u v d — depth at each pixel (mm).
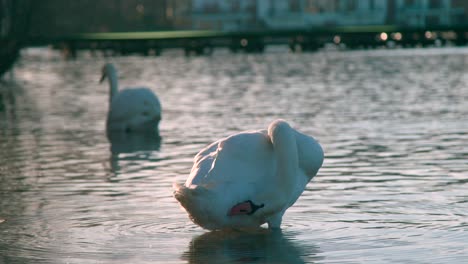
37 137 21266
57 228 11492
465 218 11586
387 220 11578
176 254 10180
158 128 22531
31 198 13438
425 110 25484
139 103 22141
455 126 21531
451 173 14914
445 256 9812
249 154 10719
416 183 14047
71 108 28938
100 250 10391
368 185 13938
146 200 13102
